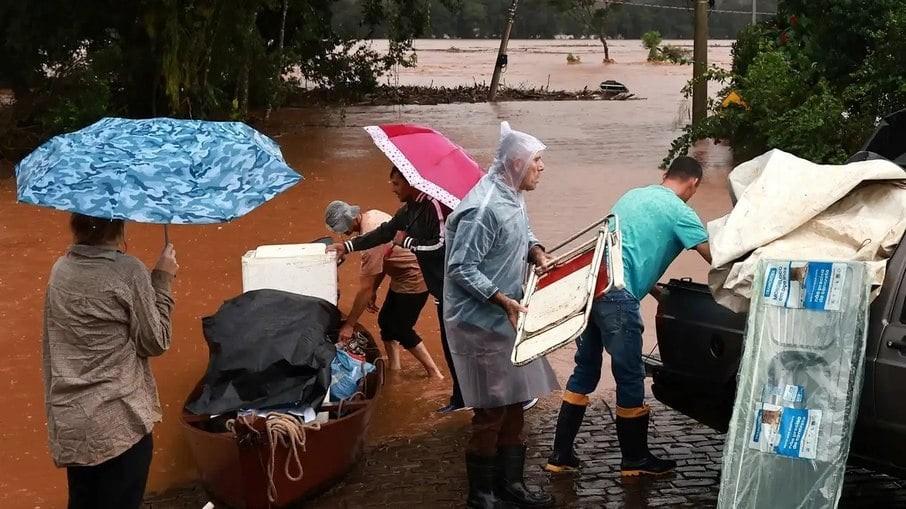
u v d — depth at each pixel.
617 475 5.96
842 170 5.01
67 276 4.21
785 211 4.99
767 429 4.68
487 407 5.33
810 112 14.00
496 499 5.47
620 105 29.23
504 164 5.18
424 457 6.35
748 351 4.81
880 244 4.78
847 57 15.20
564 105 29.38
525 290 5.30
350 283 9.98
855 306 4.61
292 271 6.67
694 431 6.61
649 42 57.94
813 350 4.66
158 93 20.33
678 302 5.73
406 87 33.72
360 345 7.01
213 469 5.50
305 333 5.77
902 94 13.55
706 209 13.54
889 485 5.73
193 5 18.52
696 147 19.38
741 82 16.77
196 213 4.02
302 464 5.46
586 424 6.78
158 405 4.55
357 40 29.61
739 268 4.98
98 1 18.52
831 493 4.49
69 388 4.19
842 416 4.55
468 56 67.69
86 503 4.37
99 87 18.73
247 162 4.30
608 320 5.62
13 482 6.14
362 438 6.06
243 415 5.38
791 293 4.77
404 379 7.73
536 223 12.70
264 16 25.64
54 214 13.46
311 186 15.32
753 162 5.55
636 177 16.09
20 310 9.34
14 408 7.21
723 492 4.71
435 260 6.53
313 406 5.59
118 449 4.25
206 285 10.04
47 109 18.42
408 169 6.38
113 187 4.01
